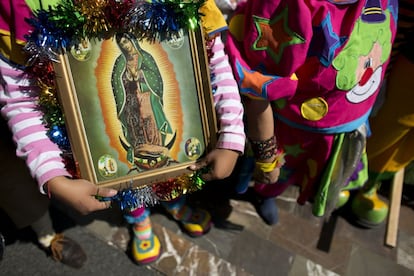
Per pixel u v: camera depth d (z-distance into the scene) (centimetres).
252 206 156
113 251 140
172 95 78
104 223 147
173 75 77
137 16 69
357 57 87
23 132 74
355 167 115
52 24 66
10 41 70
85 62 71
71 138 74
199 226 143
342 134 106
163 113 79
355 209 150
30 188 116
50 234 134
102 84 74
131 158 80
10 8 67
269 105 96
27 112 75
